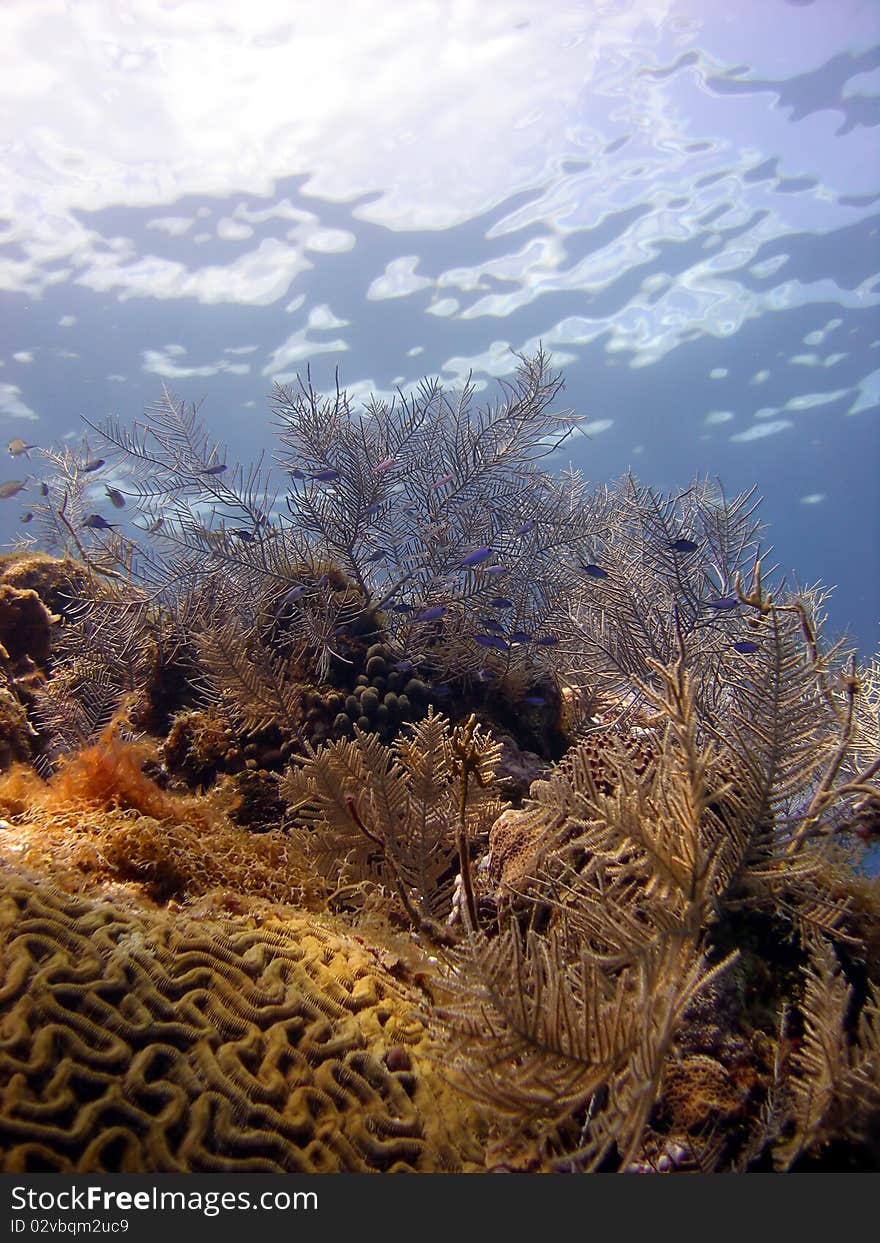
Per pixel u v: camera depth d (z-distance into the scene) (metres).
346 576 1.65
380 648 1.51
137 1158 0.59
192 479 1.76
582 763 0.81
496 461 1.66
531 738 1.53
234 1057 0.69
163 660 1.63
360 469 1.60
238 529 1.58
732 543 1.83
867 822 0.81
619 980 0.65
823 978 0.67
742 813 0.75
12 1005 0.65
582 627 1.73
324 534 1.61
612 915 0.71
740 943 0.74
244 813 1.30
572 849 0.86
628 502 1.97
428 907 1.02
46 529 2.31
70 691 1.67
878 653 1.40
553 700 1.57
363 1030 0.78
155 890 0.90
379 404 1.73
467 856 0.88
